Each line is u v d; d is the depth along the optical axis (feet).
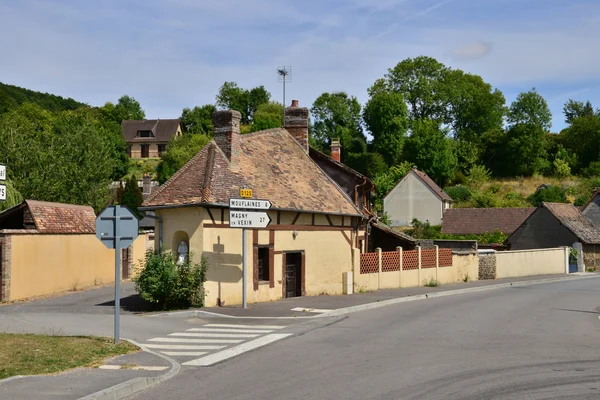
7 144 130.72
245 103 336.29
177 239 65.92
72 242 89.61
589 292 97.25
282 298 73.00
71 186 139.33
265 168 77.66
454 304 75.77
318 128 309.83
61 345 40.57
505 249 167.73
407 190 240.73
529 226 163.94
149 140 320.91
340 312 64.49
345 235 84.12
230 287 65.67
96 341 42.60
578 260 153.79
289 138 91.71
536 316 63.87
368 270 89.35
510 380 33.19
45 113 290.56
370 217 105.29
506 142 295.69
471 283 111.24
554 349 43.21
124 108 362.33
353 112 316.60
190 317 58.85
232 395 30.17
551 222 159.63
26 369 33.42
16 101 358.64
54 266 84.33
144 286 61.67
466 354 41.04
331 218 81.82
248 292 67.62
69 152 145.28
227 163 71.61
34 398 27.73
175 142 271.90
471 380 33.19
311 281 77.77
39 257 80.53
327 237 80.79
